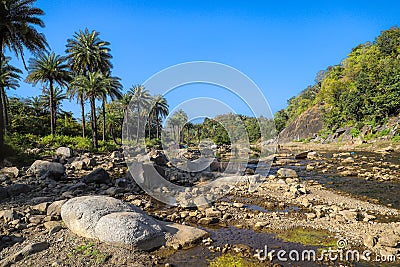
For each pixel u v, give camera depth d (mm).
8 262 6164
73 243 6969
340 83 74062
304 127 82438
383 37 72625
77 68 44156
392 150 32406
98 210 7480
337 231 8156
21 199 11188
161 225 7863
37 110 64438
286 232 8195
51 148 33188
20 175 16047
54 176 15914
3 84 39062
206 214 9773
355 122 53594
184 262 6508
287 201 11500
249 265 6371
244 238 7828
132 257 6480
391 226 8430
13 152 22922
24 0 25562
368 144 42250
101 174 14898
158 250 7031
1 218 8805
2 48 26938
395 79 45875
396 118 44188
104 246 6828
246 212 10148
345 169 19750
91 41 43719
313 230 8289
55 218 8719
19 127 51719
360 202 11156
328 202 11180
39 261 6223
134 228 6953
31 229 8016
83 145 37344
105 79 40688
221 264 6418
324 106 79312
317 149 44000
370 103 51219
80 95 40125
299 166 22516
